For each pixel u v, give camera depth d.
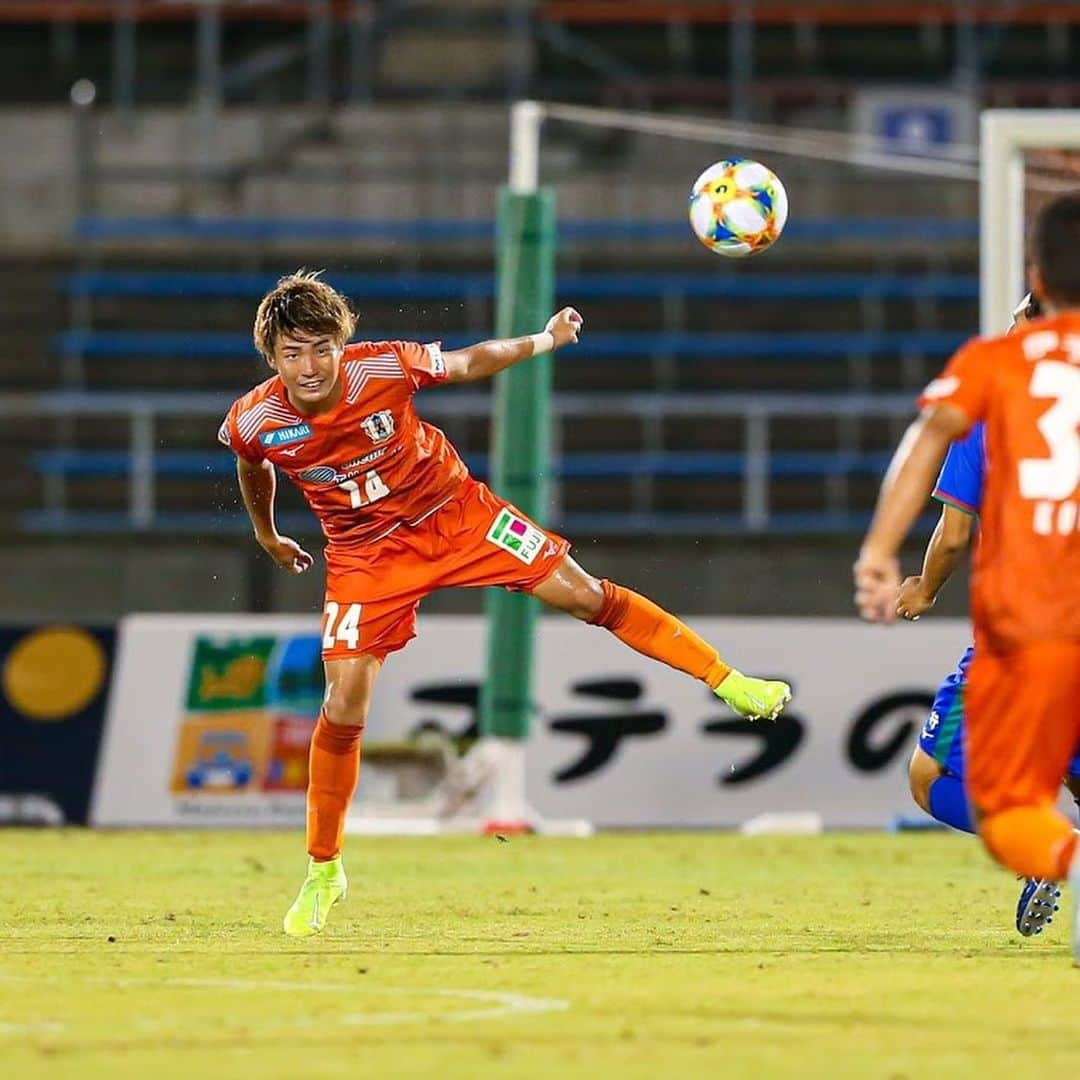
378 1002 17.14
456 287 70.62
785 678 47.06
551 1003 17.06
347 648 23.11
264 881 32.41
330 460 22.75
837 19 76.62
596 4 76.81
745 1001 17.20
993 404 16.17
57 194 72.12
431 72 77.19
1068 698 15.90
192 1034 15.27
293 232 71.69
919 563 62.38
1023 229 39.75
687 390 70.19
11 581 62.03
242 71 74.94
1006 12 76.38
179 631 47.44
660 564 62.50
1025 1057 14.20
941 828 46.47
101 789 47.03
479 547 23.28
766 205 24.34
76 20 77.25
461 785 46.22
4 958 20.83
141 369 70.19
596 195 72.75
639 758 46.97
